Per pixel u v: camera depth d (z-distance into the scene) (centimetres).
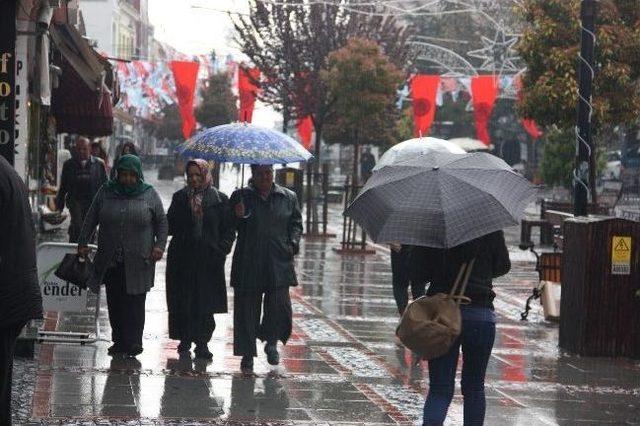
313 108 7719
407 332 1677
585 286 2797
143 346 2689
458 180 1688
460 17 13238
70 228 4247
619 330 2803
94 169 4247
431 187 1680
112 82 5128
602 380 2519
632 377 2564
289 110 7938
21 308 1627
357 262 5088
